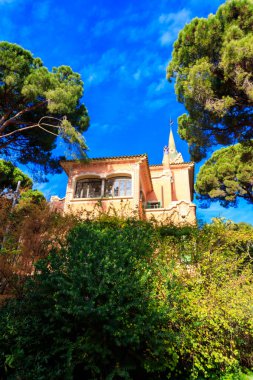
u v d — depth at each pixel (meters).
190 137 12.10
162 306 4.50
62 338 3.97
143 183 19.75
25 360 3.82
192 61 10.86
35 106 14.52
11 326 4.16
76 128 16.50
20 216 7.73
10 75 13.26
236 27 9.16
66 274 4.52
